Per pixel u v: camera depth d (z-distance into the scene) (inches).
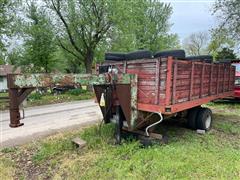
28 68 826.2
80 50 721.0
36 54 791.7
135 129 188.9
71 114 356.8
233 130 234.4
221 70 261.1
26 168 157.4
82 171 147.1
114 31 689.6
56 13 658.2
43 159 169.3
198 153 167.9
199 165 147.3
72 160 164.4
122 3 636.7
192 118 227.6
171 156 160.6
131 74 176.4
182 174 136.1
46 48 778.2
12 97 112.8
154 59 169.0
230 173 137.3
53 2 639.1
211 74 234.8
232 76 300.0
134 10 725.9
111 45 727.1
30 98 529.7
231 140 204.7
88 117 328.8
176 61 170.2
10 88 111.8
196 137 210.1
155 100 170.9
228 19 492.1
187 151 171.5
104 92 187.3
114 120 200.8
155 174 136.7
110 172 141.9
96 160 159.9
